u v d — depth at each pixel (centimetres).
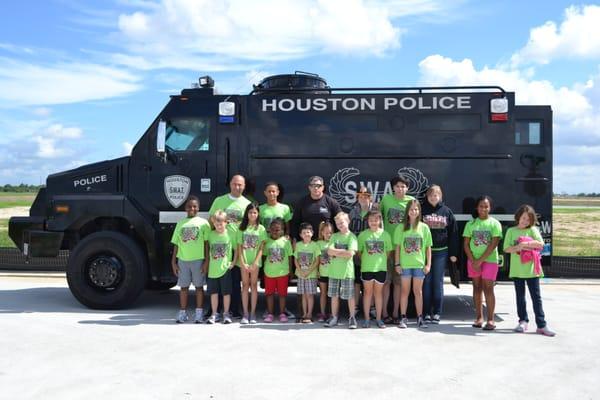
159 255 786
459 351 566
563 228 2962
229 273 710
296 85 842
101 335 627
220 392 436
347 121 770
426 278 706
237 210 727
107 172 812
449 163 760
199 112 790
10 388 445
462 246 753
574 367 511
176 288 1044
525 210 663
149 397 425
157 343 591
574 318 745
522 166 757
